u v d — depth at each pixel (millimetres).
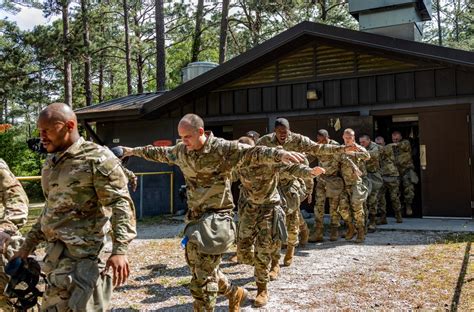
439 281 4539
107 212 2469
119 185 2396
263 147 3184
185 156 3324
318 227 6887
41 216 2514
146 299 4312
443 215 8719
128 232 2346
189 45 33969
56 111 2363
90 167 2348
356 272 5020
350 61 9633
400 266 5219
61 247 2365
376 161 7602
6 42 22484
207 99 11133
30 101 24625
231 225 3307
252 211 4152
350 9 9945
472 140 8477
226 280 3557
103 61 27141
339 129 9539
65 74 19344
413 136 10906
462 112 8578
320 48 9930
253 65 10352
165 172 11266
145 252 6543
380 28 9773
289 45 9906
